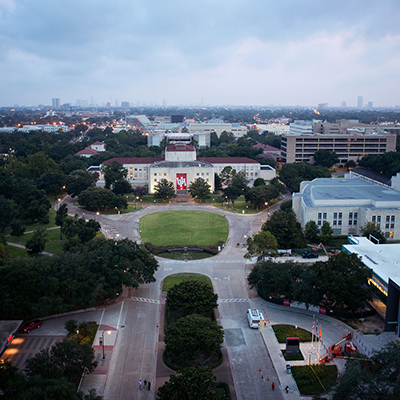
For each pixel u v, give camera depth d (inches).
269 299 4869.6
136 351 3875.5
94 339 4045.3
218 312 4618.6
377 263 4845.0
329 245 6870.1
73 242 6190.9
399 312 4033.0
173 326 3762.3
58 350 3304.6
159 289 5211.6
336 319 4431.6
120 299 4921.3
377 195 7726.4
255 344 3983.8
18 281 4254.4
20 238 7204.7
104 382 3420.3
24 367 3555.6
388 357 3070.9
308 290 4530.0
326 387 3329.2
